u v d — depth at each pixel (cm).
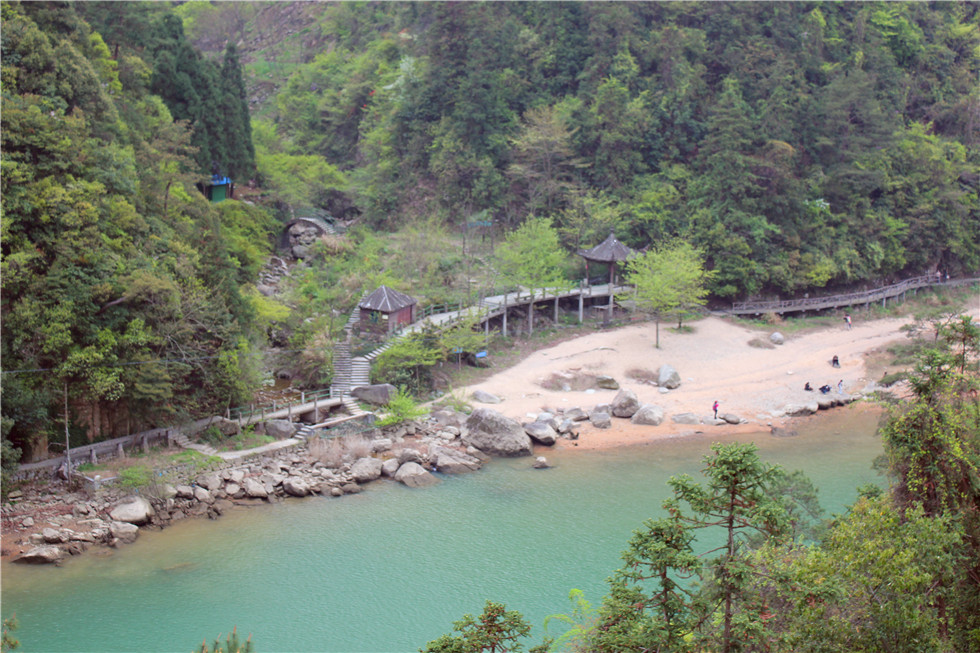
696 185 10969
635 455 6362
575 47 13075
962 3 17012
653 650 2316
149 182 7044
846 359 8794
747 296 10488
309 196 11538
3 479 4716
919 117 14750
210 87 10169
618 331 9275
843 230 11438
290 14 19712
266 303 7500
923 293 11906
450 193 11631
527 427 6631
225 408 5934
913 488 2830
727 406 7562
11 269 5019
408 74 12900
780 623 2545
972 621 2666
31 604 3994
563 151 11400
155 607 4009
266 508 5219
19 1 6712
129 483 4931
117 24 9338
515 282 9206
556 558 4575
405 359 7106
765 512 2252
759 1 13562
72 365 5016
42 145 5722
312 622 3925
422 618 3975
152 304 5547
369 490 5572
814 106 12069
